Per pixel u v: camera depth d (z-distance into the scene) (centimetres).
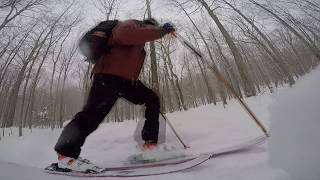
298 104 131
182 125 517
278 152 136
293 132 130
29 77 1911
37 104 2902
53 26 1762
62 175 200
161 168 217
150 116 265
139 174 200
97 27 249
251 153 223
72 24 1844
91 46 243
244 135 361
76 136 228
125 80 251
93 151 446
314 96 126
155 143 259
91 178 196
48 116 2277
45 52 1930
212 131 429
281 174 137
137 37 239
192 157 236
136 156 263
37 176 168
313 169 120
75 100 3347
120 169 230
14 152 568
